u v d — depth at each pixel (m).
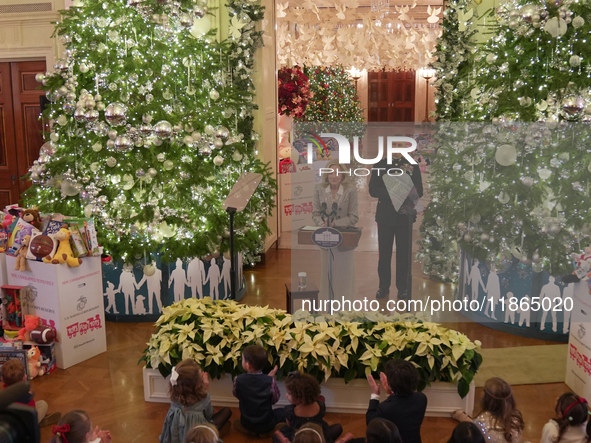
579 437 2.93
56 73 5.41
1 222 4.92
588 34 4.61
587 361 3.85
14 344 4.20
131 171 5.03
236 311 4.12
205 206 5.39
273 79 7.67
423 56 11.28
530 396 4.04
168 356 3.78
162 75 5.05
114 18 5.02
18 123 7.75
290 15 9.87
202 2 4.95
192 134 5.12
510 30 4.95
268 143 7.43
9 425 0.83
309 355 3.71
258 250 6.66
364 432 3.57
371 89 19.50
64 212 5.36
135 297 5.41
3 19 7.28
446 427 3.63
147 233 5.25
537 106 4.72
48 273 4.39
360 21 15.75
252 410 3.46
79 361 4.61
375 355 3.65
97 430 2.95
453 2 6.35
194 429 2.56
